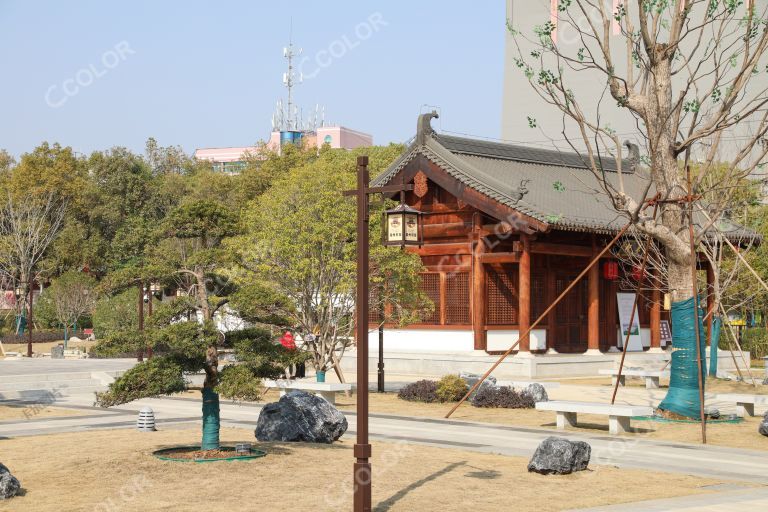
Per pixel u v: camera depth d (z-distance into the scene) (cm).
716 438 2170
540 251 3975
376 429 2281
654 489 1495
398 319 3603
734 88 2380
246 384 1639
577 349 4409
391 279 3303
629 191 4903
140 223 8006
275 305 2200
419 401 2923
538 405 2389
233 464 1612
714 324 3975
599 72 5388
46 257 7588
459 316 4159
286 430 1928
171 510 1279
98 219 8269
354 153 6600
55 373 3722
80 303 6538
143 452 1748
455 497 1399
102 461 1645
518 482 1530
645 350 4709
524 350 3928
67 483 1470
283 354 1783
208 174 8012
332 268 3017
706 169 2525
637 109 2442
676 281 2506
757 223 4034
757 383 3703
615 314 4569
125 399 1642
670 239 2447
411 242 1383
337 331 3203
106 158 8544
